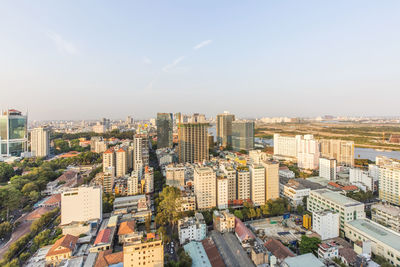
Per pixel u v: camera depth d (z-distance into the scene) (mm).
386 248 129125
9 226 170625
